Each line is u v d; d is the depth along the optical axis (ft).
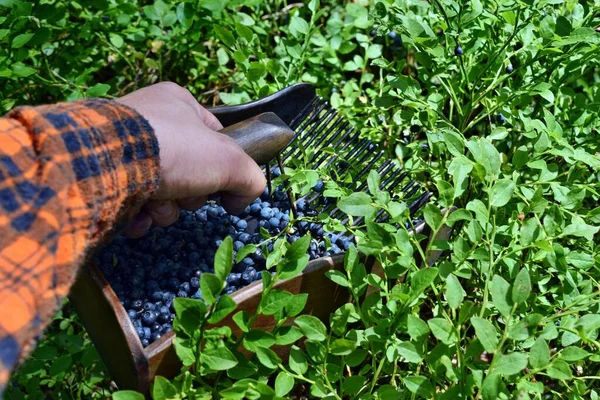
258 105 2.65
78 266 1.70
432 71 2.83
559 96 2.95
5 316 1.54
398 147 3.06
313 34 3.41
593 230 2.33
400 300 2.27
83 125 1.79
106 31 3.39
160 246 2.45
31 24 3.14
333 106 3.15
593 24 2.71
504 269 2.57
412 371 2.49
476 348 2.13
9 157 1.64
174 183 2.08
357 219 2.64
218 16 3.23
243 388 2.10
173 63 3.58
